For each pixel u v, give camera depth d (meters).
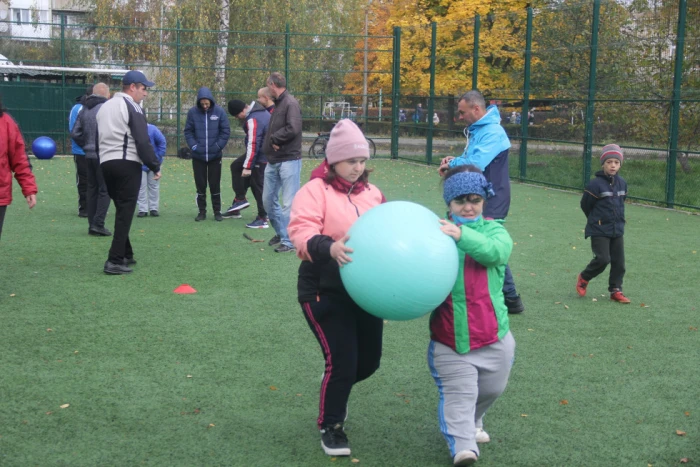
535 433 3.83
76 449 3.52
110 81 21.66
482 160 5.71
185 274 7.10
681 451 3.64
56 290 6.36
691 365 4.89
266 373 4.59
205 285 6.70
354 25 26.80
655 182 12.60
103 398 4.12
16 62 23.23
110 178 6.91
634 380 4.61
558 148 14.55
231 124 21.08
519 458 3.55
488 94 16.33
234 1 22.09
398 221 3.12
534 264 7.96
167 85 20.75
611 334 5.54
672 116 12.13
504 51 16.25
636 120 12.82
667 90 12.22
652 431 3.87
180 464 3.41
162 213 10.88
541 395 4.34
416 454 3.58
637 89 12.75
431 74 18.84
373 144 21.38
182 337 5.23
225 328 5.46
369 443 3.69
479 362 3.38
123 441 3.62
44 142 17.92
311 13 24.34
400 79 20.45
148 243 8.58
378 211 3.21
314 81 21.38
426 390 4.40
